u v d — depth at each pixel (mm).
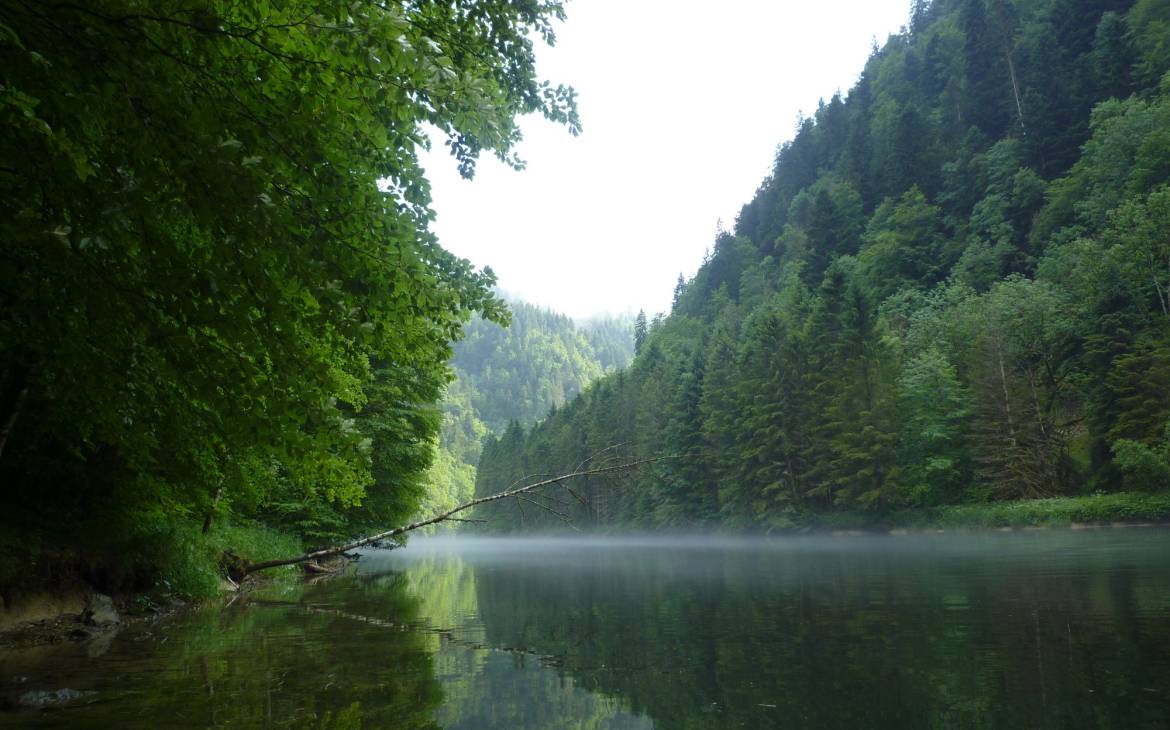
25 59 3102
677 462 64312
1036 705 4535
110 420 5727
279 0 3391
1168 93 73188
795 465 54375
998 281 75938
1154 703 4496
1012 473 47062
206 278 3568
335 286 3654
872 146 132500
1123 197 65062
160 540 11195
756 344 60625
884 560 21031
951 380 51125
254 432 3953
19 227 3092
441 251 5293
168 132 3232
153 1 3229
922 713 4449
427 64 3506
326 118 3898
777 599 11492
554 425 115812
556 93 5941
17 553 8156
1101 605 9023
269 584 16375
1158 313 47969
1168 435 38188
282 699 4918
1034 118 91062
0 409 6203
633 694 5227
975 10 115812
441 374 6172
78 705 4672
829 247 110438
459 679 5738
